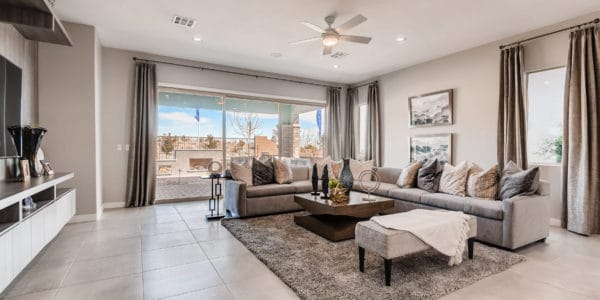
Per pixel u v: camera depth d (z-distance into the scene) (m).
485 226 3.18
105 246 3.08
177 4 3.46
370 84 6.96
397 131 6.39
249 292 2.14
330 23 3.83
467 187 3.84
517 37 4.39
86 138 4.05
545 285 2.25
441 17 3.79
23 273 2.42
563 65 3.93
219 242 3.24
